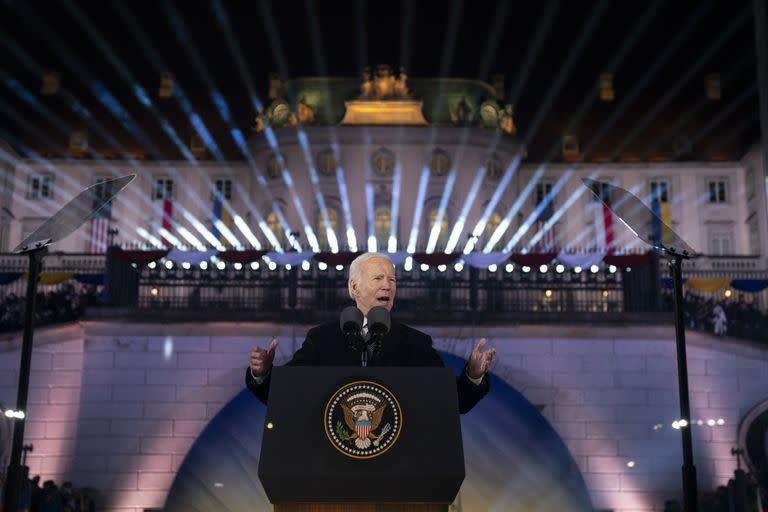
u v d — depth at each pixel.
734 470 30.83
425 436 5.29
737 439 31.84
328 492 5.22
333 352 6.89
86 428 31.33
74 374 31.70
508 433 31.67
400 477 5.17
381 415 5.31
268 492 5.22
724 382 32.22
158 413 31.52
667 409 31.98
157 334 32.03
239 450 31.33
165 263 33.53
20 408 16.23
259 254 33.28
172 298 34.75
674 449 31.77
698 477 31.64
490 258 33.41
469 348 32.16
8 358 31.50
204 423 31.50
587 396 31.97
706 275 48.88
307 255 33.38
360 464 5.20
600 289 34.12
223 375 31.77
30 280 16.44
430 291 34.06
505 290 34.25
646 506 31.33
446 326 32.22
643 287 33.44
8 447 30.77
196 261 33.22
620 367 32.19
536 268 33.47
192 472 31.19
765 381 32.19
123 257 33.19
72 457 31.25
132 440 31.33
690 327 32.44
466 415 31.78
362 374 5.42
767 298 45.31
